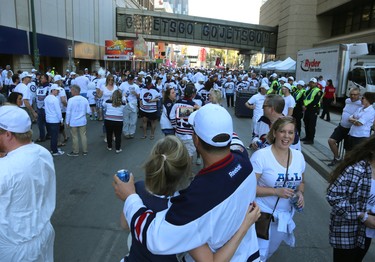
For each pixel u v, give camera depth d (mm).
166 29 45906
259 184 3102
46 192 2562
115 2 44938
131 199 1798
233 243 1698
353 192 2711
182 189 1777
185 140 6555
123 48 34156
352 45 19406
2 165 2256
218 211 1586
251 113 15570
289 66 27812
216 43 47625
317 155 8883
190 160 1863
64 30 27391
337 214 2750
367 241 2900
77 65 31422
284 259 4031
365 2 31938
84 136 8430
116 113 8586
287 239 3172
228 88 19500
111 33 43156
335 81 20125
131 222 1692
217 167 1672
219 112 1746
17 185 2270
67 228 4590
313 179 7320
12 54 20156
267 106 4277
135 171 7238
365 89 17688
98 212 5113
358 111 6836
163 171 1771
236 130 12492
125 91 10656
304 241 4500
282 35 45062
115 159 8148
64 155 8398
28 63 21297
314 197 6180
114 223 4762
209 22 46531
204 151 1770
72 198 5648
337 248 2859
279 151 3055
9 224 2287
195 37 46906
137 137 10914
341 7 34625
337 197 2748
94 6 35750
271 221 3041
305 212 5465
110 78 10195
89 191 5988
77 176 6812
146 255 1777
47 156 2590
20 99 7441
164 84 15516
